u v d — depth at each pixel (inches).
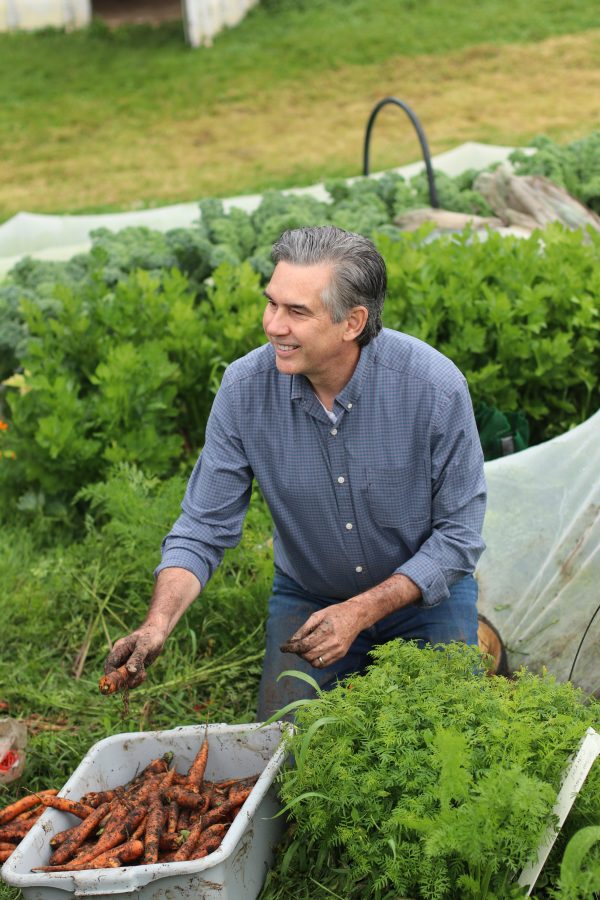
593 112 477.7
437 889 83.3
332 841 90.8
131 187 435.8
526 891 85.3
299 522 112.1
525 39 577.0
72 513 173.9
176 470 181.5
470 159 295.9
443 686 92.7
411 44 580.7
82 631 146.4
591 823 87.7
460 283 185.6
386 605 101.6
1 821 100.8
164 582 106.0
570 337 173.0
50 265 221.1
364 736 91.0
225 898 88.3
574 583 127.3
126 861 91.9
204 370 184.5
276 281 97.3
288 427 107.2
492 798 81.0
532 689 93.7
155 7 689.6
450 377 105.3
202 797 98.6
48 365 181.2
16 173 468.8
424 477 108.0
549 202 243.9
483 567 130.2
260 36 613.6
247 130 497.0
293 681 113.3
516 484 133.3
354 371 104.0
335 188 254.8
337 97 529.3
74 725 129.2
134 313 191.8
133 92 554.3
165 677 133.9
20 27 653.3
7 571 157.8
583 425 134.7
